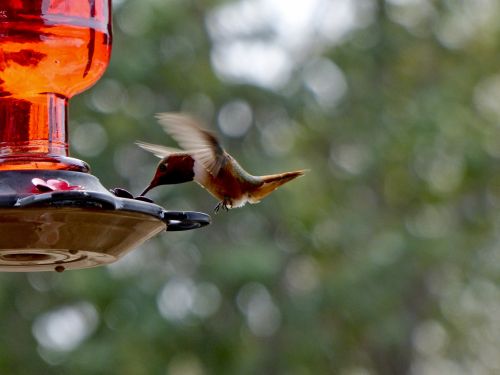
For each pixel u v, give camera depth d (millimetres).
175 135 5664
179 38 16234
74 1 5527
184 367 15953
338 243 17562
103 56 5660
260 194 6336
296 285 17125
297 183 16500
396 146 18547
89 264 5184
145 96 16156
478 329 19938
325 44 18953
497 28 20469
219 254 15578
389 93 19219
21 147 5293
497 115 20031
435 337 20281
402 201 19125
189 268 15859
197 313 15445
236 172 6270
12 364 15406
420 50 20203
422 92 19219
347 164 18875
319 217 17172
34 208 4570
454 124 18641
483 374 20453
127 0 15742
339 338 17562
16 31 5418
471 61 20359
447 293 19484
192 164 5930
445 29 20391
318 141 18703
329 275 17078
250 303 16031
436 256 17922
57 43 5461
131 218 4816
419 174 18891
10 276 15773
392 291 17500
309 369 17250
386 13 19531
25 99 5379
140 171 15859
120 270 15398
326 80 18938
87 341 14930
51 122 5395
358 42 19375
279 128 17125
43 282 15805
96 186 5012
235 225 16422
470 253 18797
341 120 18656
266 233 16641
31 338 15641
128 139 15820
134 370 14766
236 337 15609
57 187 4781
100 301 14914
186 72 16156
